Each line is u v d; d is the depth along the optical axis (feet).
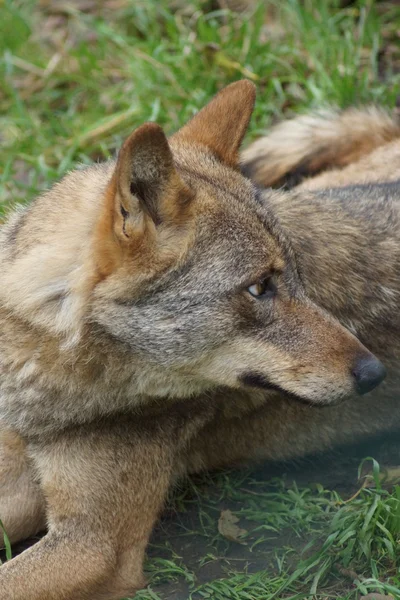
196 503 32.45
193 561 29.58
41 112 53.26
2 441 30.73
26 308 27.43
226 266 26.68
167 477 30.14
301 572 27.35
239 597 27.12
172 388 28.09
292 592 27.55
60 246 27.22
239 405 32.22
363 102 49.24
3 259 28.78
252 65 51.49
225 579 27.86
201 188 27.09
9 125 51.44
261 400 32.37
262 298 27.27
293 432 33.45
